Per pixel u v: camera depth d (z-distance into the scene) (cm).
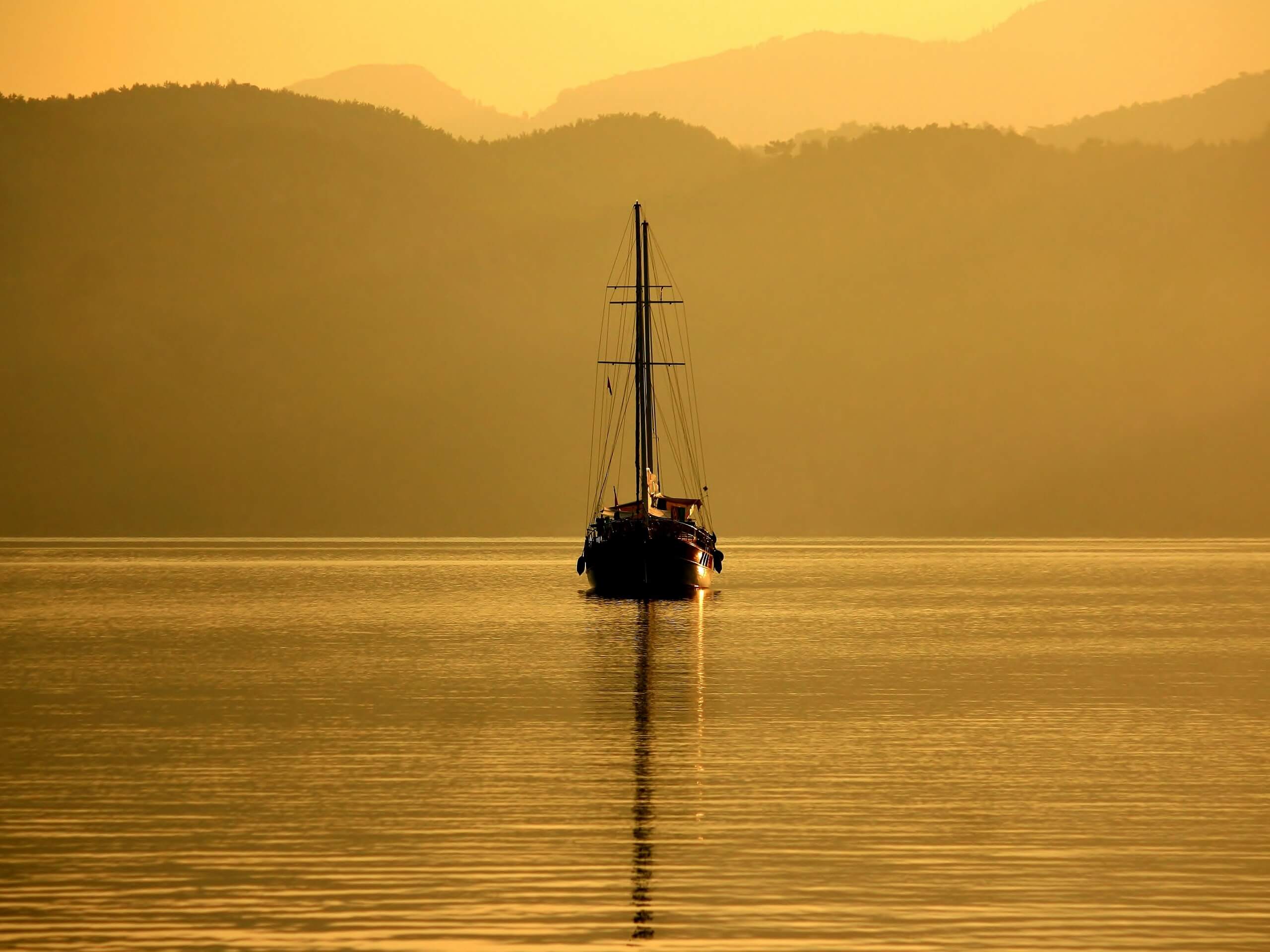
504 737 16050
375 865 10644
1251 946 9088
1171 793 13038
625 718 17500
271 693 19962
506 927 9369
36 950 8994
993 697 19600
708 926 9381
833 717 17625
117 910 9681
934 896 9975
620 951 8962
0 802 12625
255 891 10075
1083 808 12425
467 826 11775
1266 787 13300
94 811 12288
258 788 13200
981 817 12088
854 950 9000
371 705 18712
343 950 8981
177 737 16075
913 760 14625
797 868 10606
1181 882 10306
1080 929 9362
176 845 11200
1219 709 18462
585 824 11825
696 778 13662
